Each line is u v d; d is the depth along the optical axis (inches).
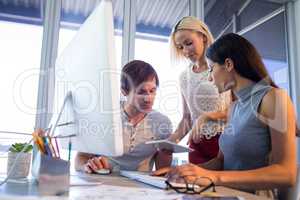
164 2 115.0
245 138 38.1
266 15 127.0
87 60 28.1
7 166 33.6
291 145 33.9
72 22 103.2
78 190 25.8
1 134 44.3
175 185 28.0
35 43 96.0
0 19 97.1
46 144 27.9
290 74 126.4
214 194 26.3
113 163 51.6
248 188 31.7
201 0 113.9
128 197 22.9
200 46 61.2
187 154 60.1
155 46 109.3
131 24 106.5
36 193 23.4
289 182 32.1
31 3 100.5
